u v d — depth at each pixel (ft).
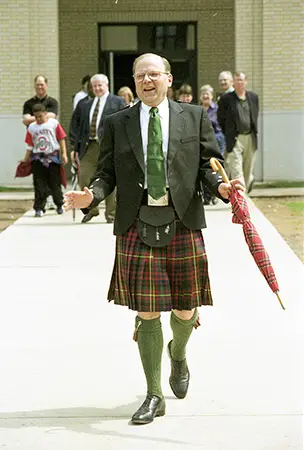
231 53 135.23
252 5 118.11
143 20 134.41
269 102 119.55
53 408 35.53
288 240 76.54
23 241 73.67
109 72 136.15
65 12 134.00
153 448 31.30
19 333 46.34
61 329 46.96
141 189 33.58
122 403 35.94
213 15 134.41
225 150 94.17
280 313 49.65
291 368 39.99
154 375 34.22
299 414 34.37
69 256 66.69
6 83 118.83
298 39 118.11
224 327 46.96
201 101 99.45
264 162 120.78
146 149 33.76
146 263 33.32
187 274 33.76
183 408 35.24
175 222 33.60
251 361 41.09
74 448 31.42
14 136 119.85
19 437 32.55
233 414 34.47
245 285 56.44
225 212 89.66
